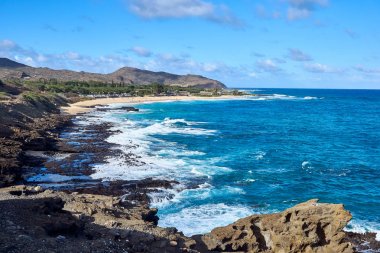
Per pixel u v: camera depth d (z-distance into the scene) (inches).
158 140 2374.5
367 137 2778.1
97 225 835.4
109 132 2628.0
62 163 1642.5
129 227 846.5
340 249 795.4
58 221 745.6
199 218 1085.8
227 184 1427.2
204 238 867.4
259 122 3668.8
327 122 3794.3
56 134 2380.7
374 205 1249.4
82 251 653.9
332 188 1433.3
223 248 837.8
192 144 2274.9
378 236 994.1
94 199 1044.5
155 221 1032.8
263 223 862.5
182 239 847.7
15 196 926.4
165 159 1807.3
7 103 2792.8
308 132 3002.0
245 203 1224.8
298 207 836.6
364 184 1497.3
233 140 2486.5
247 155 1983.3
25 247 620.4
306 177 1572.3
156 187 1346.0
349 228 1048.8
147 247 772.0
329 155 2063.2
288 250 812.0
